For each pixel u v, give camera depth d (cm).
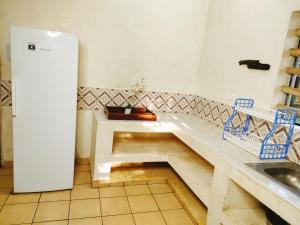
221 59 287
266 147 192
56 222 207
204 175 239
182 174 253
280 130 200
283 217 132
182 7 309
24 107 219
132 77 309
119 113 270
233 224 167
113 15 283
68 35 218
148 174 300
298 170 176
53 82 222
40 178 241
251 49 239
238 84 255
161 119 295
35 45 209
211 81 304
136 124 267
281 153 192
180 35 317
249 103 237
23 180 236
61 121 234
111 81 301
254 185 152
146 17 296
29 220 206
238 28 260
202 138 229
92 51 286
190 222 226
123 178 283
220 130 269
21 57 208
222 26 288
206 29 323
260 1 231
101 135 257
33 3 256
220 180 186
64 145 242
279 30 209
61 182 251
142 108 308
